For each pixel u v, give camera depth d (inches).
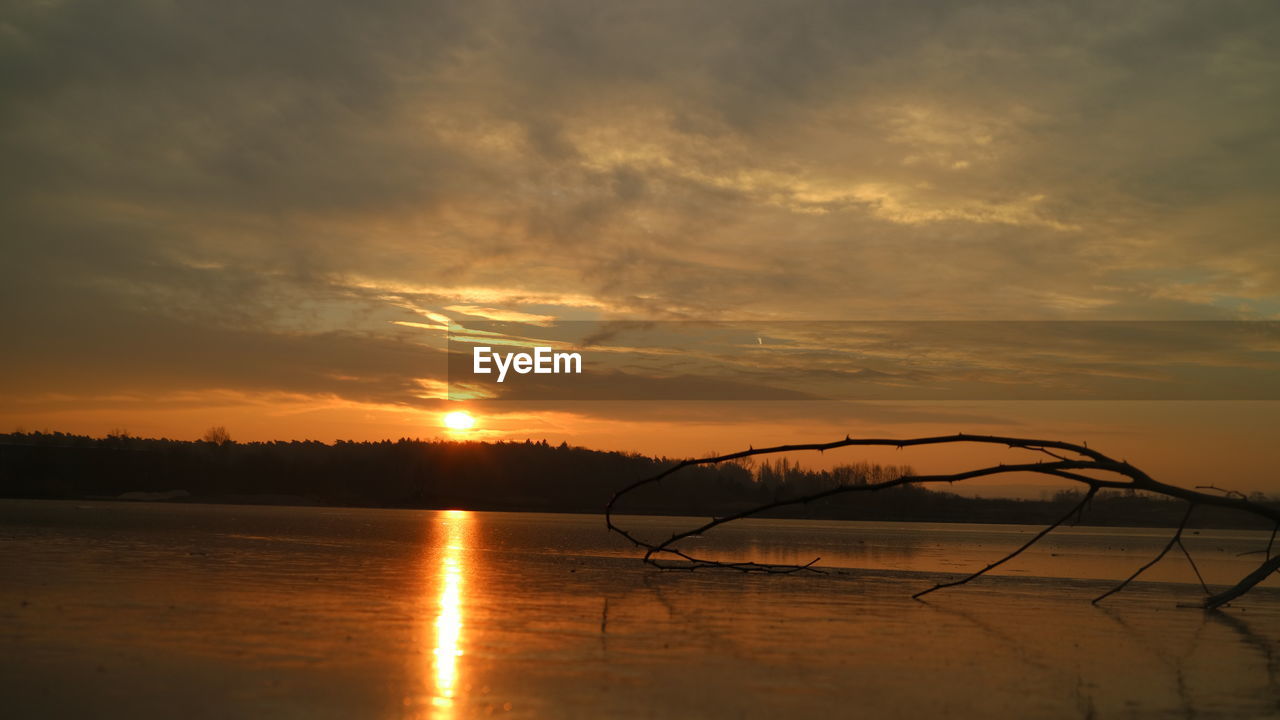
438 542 1187.9
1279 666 395.2
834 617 517.7
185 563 726.5
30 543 884.6
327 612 474.6
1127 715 295.9
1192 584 805.9
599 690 308.7
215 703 277.4
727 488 4510.3
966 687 330.0
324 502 4409.5
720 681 329.1
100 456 4042.8
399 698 289.1
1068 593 695.1
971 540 1792.6
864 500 4119.1
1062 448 579.5
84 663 329.4
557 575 727.7
